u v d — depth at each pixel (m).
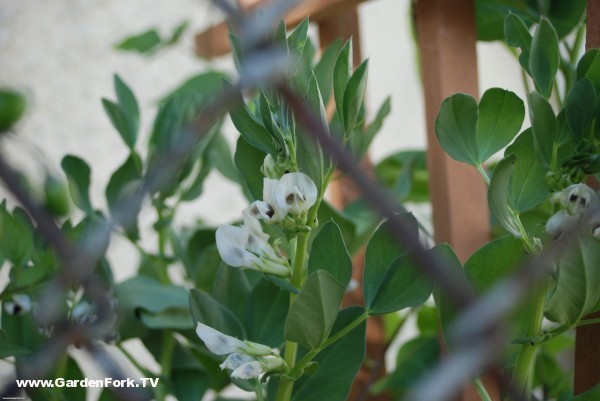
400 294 0.67
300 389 0.70
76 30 1.23
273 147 0.68
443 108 0.68
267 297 0.74
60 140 1.22
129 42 1.02
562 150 0.68
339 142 0.68
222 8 0.56
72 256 0.59
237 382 0.69
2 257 0.76
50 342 0.74
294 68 0.67
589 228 0.64
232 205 1.34
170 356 0.80
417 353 0.85
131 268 1.25
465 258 0.79
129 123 0.81
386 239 0.67
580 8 0.77
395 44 1.45
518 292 0.57
